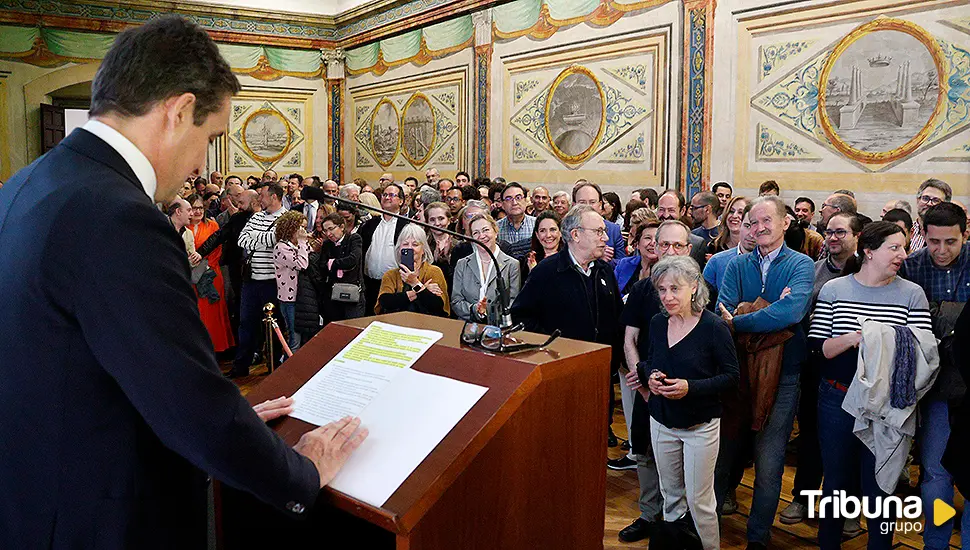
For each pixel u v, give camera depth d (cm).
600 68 862
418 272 464
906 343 283
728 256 400
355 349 182
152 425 116
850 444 299
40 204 117
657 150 796
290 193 932
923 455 304
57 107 1234
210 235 708
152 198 131
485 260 426
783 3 670
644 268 402
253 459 122
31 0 1195
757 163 703
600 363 177
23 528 117
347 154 1415
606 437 182
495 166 1040
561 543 172
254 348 662
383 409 159
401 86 1242
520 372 156
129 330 112
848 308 303
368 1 1277
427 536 138
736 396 320
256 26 1346
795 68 665
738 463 363
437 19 1127
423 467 140
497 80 1026
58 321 114
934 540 299
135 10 1264
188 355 117
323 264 623
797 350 324
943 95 564
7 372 115
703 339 296
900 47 590
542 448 163
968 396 254
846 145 630
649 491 343
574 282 353
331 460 143
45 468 116
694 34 748
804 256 335
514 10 984
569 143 913
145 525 122
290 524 183
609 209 648
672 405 297
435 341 176
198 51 129
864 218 519
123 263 113
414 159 1223
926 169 577
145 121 127
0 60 1185
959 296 340
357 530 190
